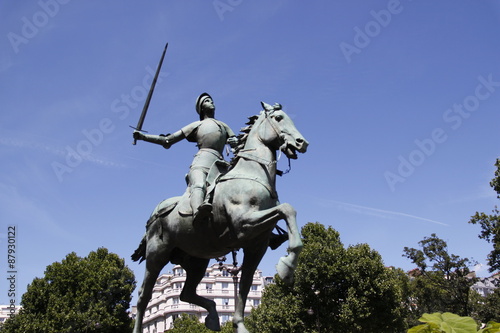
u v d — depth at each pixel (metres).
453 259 24.53
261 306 19.83
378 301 17.03
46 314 20.81
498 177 16.86
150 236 4.88
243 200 4.12
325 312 16.89
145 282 4.84
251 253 4.39
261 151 4.45
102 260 23.92
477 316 24.58
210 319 4.59
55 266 22.42
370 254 18.11
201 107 5.22
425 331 2.23
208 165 4.74
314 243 18.34
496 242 17.52
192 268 4.94
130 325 22.94
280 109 4.62
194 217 4.30
